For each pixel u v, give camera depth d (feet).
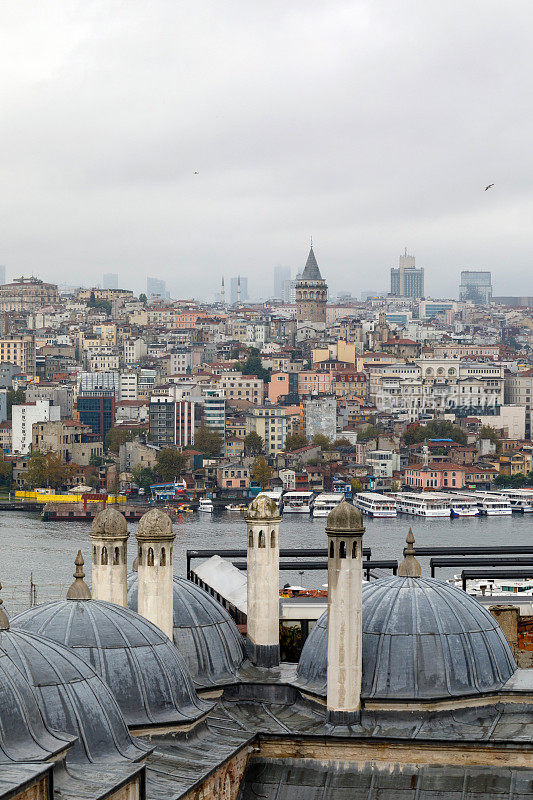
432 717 274.57
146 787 239.71
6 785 198.49
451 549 407.85
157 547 283.79
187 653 296.30
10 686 219.82
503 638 288.51
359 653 274.57
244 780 271.08
